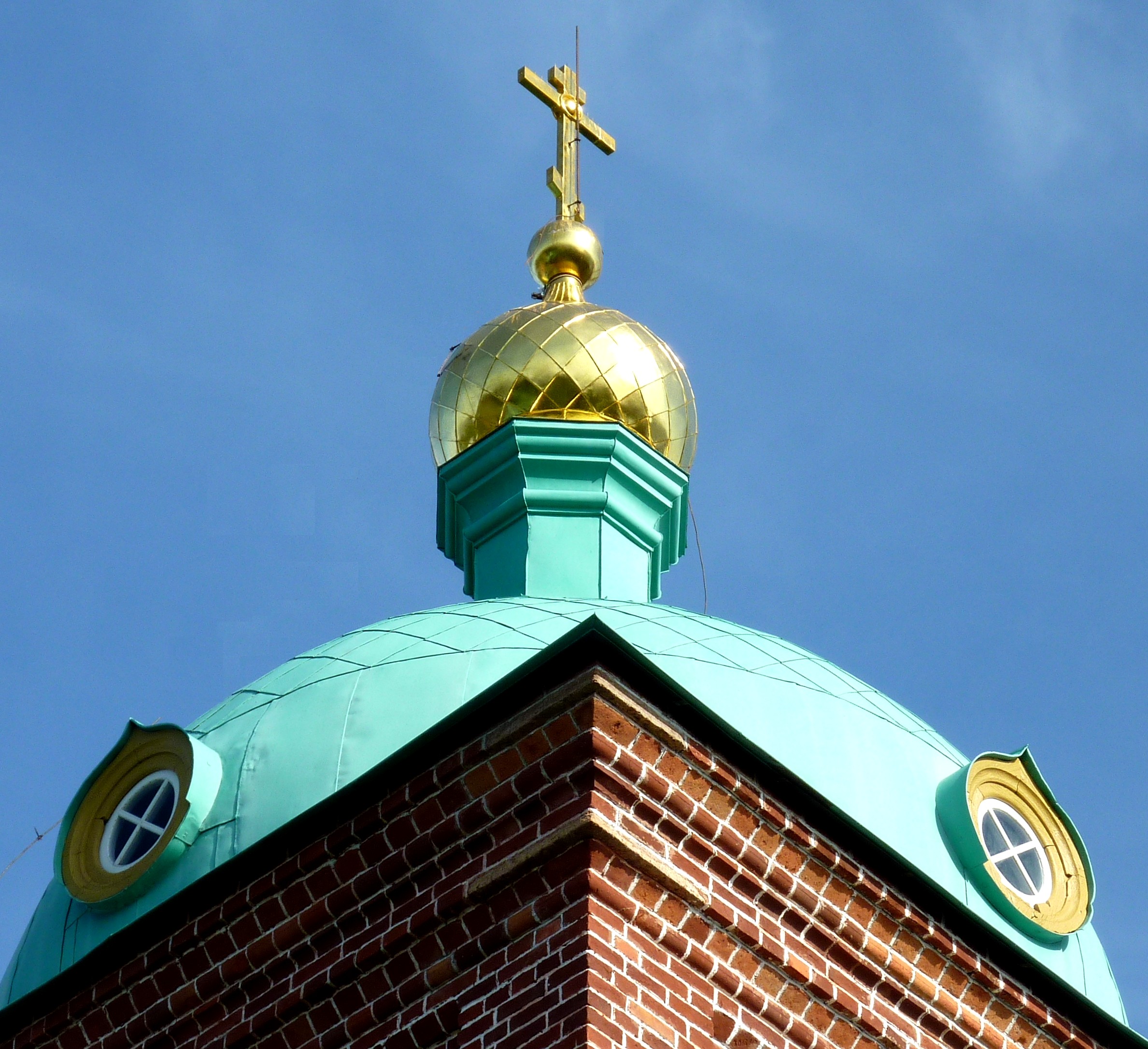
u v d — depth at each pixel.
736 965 27.62
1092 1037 30.47
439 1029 27.27
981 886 31.14
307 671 32.03
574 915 26.62
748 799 27.97
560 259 40.81
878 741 31.70
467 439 38.56
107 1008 29.59
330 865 28.47
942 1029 29.33
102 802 31.44
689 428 38.94
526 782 27.36
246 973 28.73
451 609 32.94
